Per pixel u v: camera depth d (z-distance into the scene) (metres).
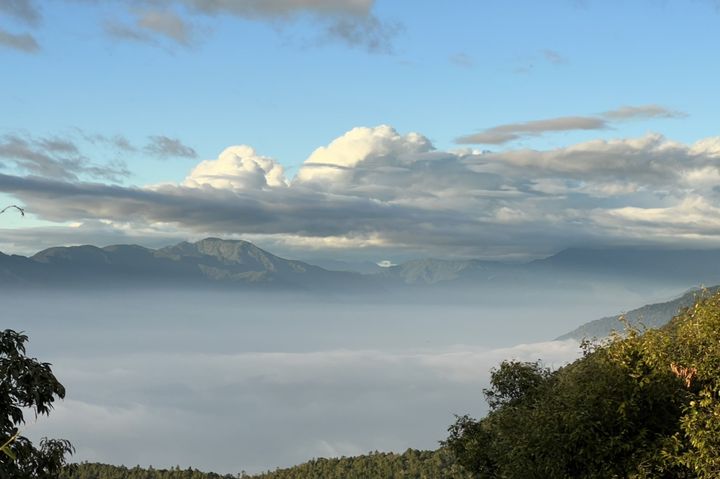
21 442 15.17
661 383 17.34
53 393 15.66
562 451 17.22
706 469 15.58
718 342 17.20
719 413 15.64
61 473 16.48
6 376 14.89
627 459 16.83
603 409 17.17
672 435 16.64
